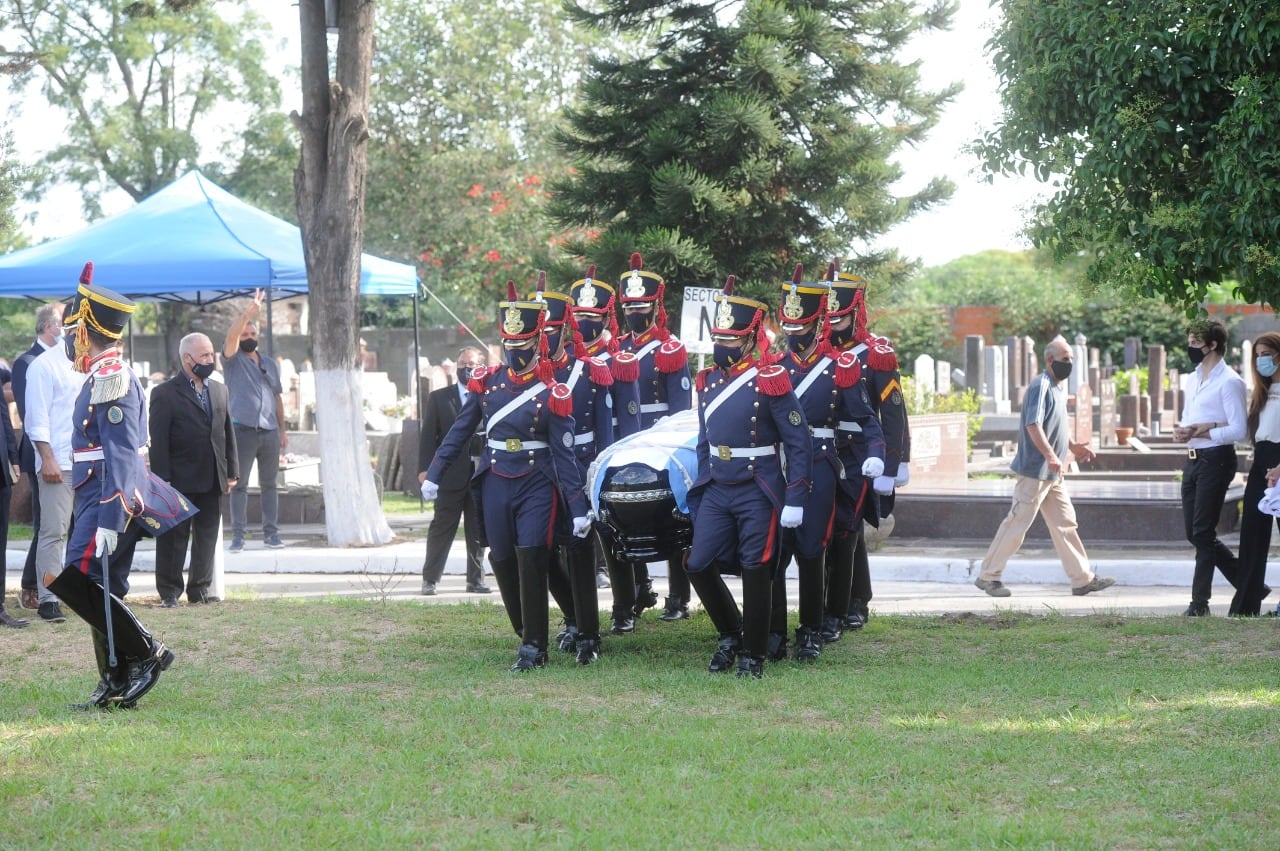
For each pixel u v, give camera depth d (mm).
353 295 14617
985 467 19422
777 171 20312
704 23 20234
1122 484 16266
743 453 7797
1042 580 12352
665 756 6102
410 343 35531
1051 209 9508
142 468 7156
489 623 9766
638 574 10266
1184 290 9414
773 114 20125
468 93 37969
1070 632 9180
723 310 7832
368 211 37500
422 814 5379
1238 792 5484
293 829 5172
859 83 20438
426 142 38219
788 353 8562
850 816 5281
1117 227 9156
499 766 6020
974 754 6082
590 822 5238
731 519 7859
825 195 20047
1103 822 5156
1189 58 8508
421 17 38375
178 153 36000
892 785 5680
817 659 8398
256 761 6098
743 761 6012
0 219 25375
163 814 5387
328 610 10305
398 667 8281
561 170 35969
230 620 9844
